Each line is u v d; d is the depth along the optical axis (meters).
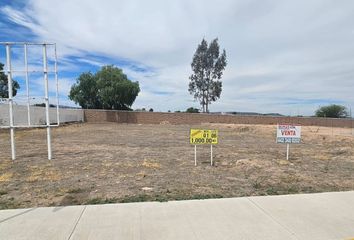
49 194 5.70
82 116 43.91
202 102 62.12
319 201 5.18
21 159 10.10
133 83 51.22
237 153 12.32
